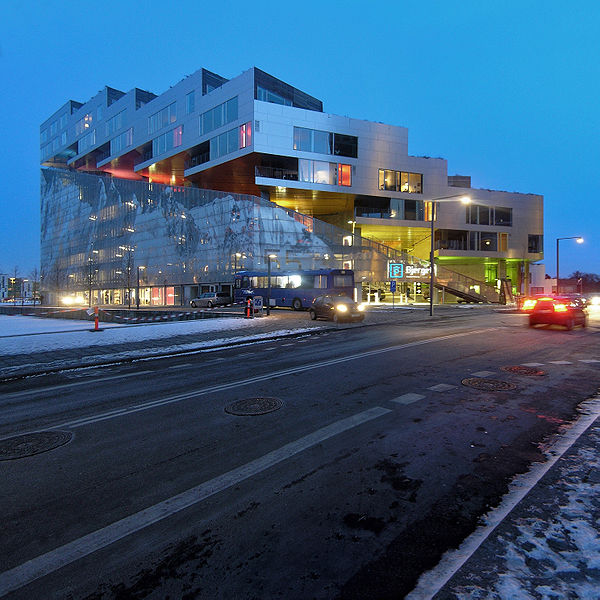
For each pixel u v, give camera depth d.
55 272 77.69
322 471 3.69
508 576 2.25
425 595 2.13
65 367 9.24
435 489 3.30
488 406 5.56
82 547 2.65
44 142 78.38
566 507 2.95
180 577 2.35
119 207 61.59
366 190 44.69
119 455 4.20
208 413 5.56
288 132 40.78
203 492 3.37
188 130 46.28
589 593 2.10
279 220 40.81
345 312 18.30
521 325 17.19
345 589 2.21
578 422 4.84
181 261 49.84
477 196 52.16
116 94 61.09
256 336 14.00
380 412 5.36
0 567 2.47
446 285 44.53
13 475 3.77
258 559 2.50
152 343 12.73
